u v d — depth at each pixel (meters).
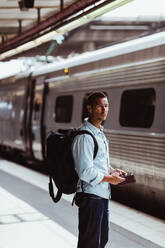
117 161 8.99
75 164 3.96
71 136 3.99
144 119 8.07
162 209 7.77
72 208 7.81
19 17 13.76
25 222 6.75
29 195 9.05
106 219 4.16
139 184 8.27
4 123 18.70
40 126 13.62
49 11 12.76
